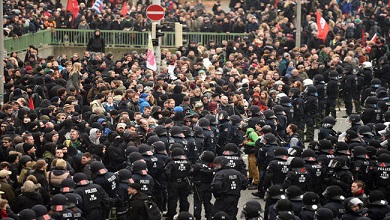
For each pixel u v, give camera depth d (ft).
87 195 160.66
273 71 277.85
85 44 368.68
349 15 399.85
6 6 351.67
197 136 201.36
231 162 176.96
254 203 149.59
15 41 335.26
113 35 368.27
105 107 226.99
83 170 176.76
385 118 233.35
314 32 350.02
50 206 160.25
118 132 191.11
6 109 213.25
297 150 184.44
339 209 158.10
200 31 371.35
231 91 256.52
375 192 157.79
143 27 368.48
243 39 336.08
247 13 403.13
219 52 313.12
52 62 270.05
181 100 240.53
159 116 217.56
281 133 226.38
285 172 180.75
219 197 171.12
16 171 173.37
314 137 264.93
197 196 179.63
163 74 265.75
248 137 209.36
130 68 283.79
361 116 240.32
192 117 211.41
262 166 195.00
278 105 228.02
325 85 268.82
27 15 355.77
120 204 168.76
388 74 298.56
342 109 305.12
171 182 180.24
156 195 184.34
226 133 214.48
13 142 185.37
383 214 156.76
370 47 330.54
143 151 181.06
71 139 187.32
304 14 376.27
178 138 195.31
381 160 179.93
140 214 161.48
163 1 404.98
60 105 233.35
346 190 176.24
